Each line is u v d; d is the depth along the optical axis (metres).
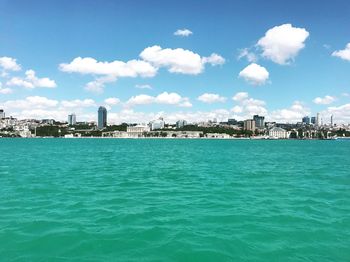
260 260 11.84
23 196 23.75
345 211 19.14
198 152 102.25
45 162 58.53
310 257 12.14
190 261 11.73
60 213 18.34
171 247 12.99
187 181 32.97
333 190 27.03
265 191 26.47
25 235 14.32
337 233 14.86
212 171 43.38
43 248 12.84
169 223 16.33
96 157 74.62
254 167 49.78
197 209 19.53
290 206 20.47
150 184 30.64
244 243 13.48
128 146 158.88
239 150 119.38
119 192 25.80
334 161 64.12
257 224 16.22
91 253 12.38
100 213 18.38
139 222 16.50
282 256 12.20
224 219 17.17
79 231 14.91
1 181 32.03
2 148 123.75
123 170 44.44
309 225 16.11
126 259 11.84
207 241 13.67
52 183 30.84
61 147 137.75
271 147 158.00
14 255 12.16
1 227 15.50
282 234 14.66
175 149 125.69
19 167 47.94
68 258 11.91
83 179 34.16
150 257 12.03
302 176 37.53
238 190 26.98
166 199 22.78
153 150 115.31
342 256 12.26
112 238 13.99
